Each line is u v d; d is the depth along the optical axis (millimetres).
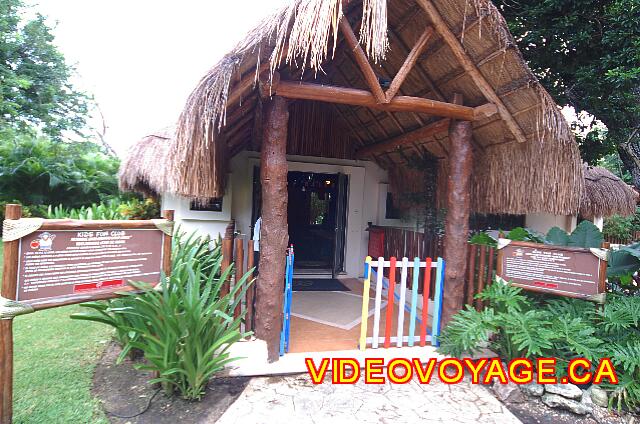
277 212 3553
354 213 7543
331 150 7387
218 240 4820
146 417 2791
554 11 5391
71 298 2467
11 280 2230
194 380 2951
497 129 4328
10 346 2318
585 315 3744
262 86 3309
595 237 4172
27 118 16531
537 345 3248
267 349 3541
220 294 3674
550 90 5895
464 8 3352
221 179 4293
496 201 4605
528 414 3162
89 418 2709
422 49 3725
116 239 2684
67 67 18281
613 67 5070
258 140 6621
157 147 6297
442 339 3986
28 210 10211
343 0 2996
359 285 7000
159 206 9039
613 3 4965
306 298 5996
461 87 4109
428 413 3064
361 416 2963
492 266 4375
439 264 4172
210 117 2920
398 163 6934
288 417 2891
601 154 6137
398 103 3781
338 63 5094
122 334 3303
